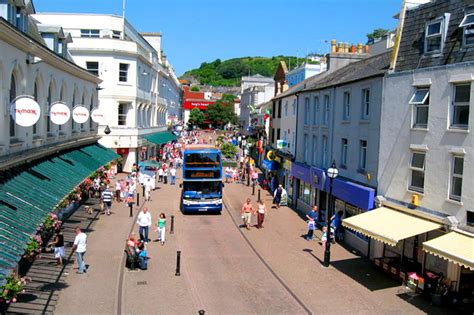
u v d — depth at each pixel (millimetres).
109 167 34594
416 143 18453
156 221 29172
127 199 33250
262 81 114625
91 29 51656
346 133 25594
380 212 19531
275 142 45375
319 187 28438
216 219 30547
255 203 36844
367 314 15297
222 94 156250
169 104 82625
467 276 16109
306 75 48094
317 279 18812
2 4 18344
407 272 18141
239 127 110875
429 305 16156
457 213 16203
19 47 17141
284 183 39906
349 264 20969
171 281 18125
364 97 23625
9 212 13812
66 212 26812
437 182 17234
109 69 47031
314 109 31734
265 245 24109
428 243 15180
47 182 18469
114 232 25094
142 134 52938
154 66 59562
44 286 16594
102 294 16234
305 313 15305
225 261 21094
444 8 18328
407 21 20406
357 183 23531
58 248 18906
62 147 24984
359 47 37406
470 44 16516
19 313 13992
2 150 15906
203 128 133375
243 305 15906
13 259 11727
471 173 15695
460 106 16516
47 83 21797
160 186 43812
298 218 31406
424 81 18031
